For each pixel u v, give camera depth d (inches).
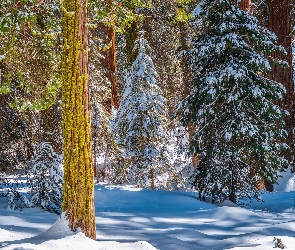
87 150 242.7
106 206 487.5
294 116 663.8
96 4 331.3
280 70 668.1
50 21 359.9
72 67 239.9
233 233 315.9
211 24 543.8
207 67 543.5
